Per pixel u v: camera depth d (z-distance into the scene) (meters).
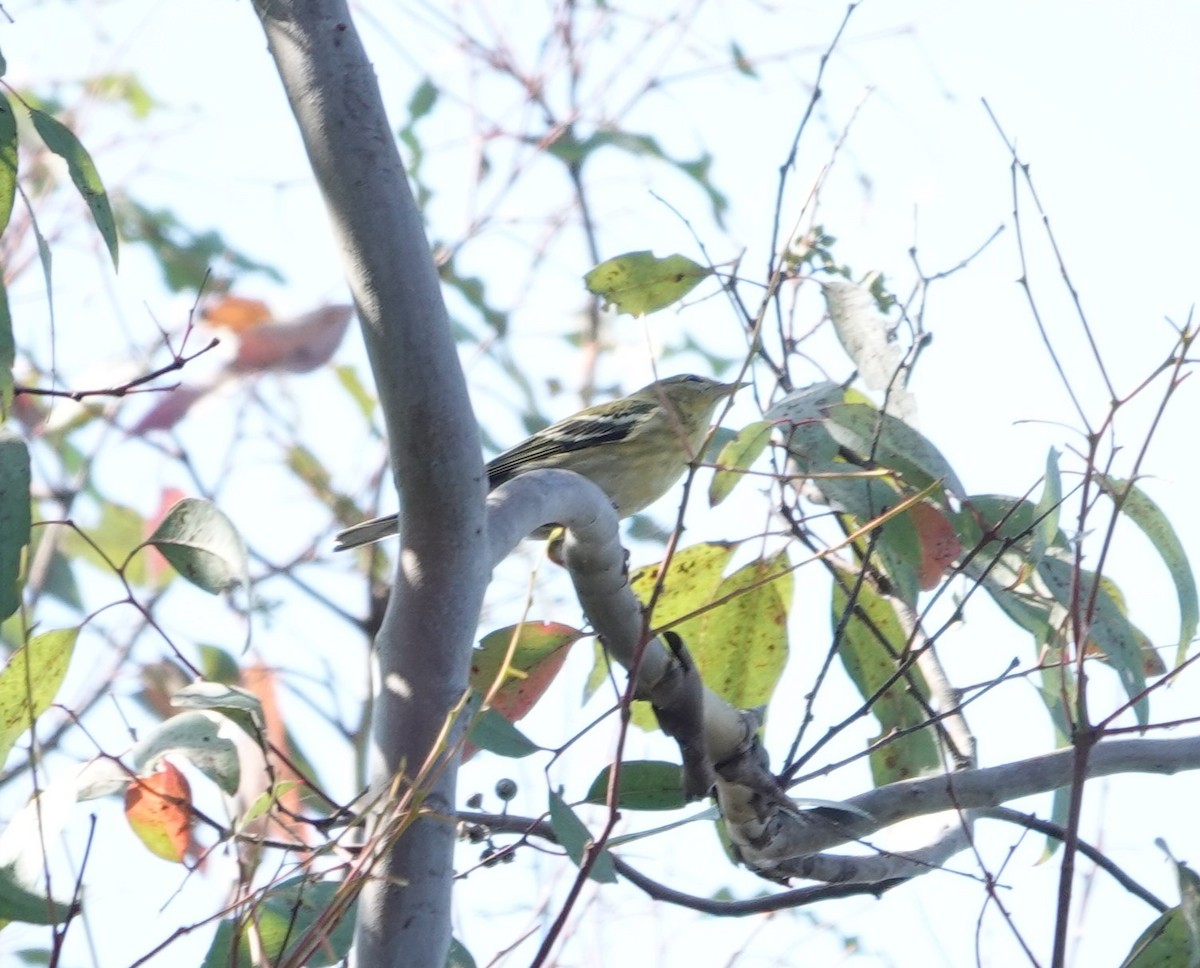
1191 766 10.03
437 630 7.14
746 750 8.97
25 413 15.39
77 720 7.51
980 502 10.05
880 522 8.20
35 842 7.26
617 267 9.99
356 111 7.57
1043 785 9.80
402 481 7.27
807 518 10.59
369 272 7.36
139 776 7.54
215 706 7.53
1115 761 9.92
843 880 9.59
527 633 9.09
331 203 7.49
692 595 10.76
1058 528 9.20
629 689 7.04
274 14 7.73
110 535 15.20
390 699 7.09
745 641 10.87
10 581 7.24
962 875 8.42
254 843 6.91
